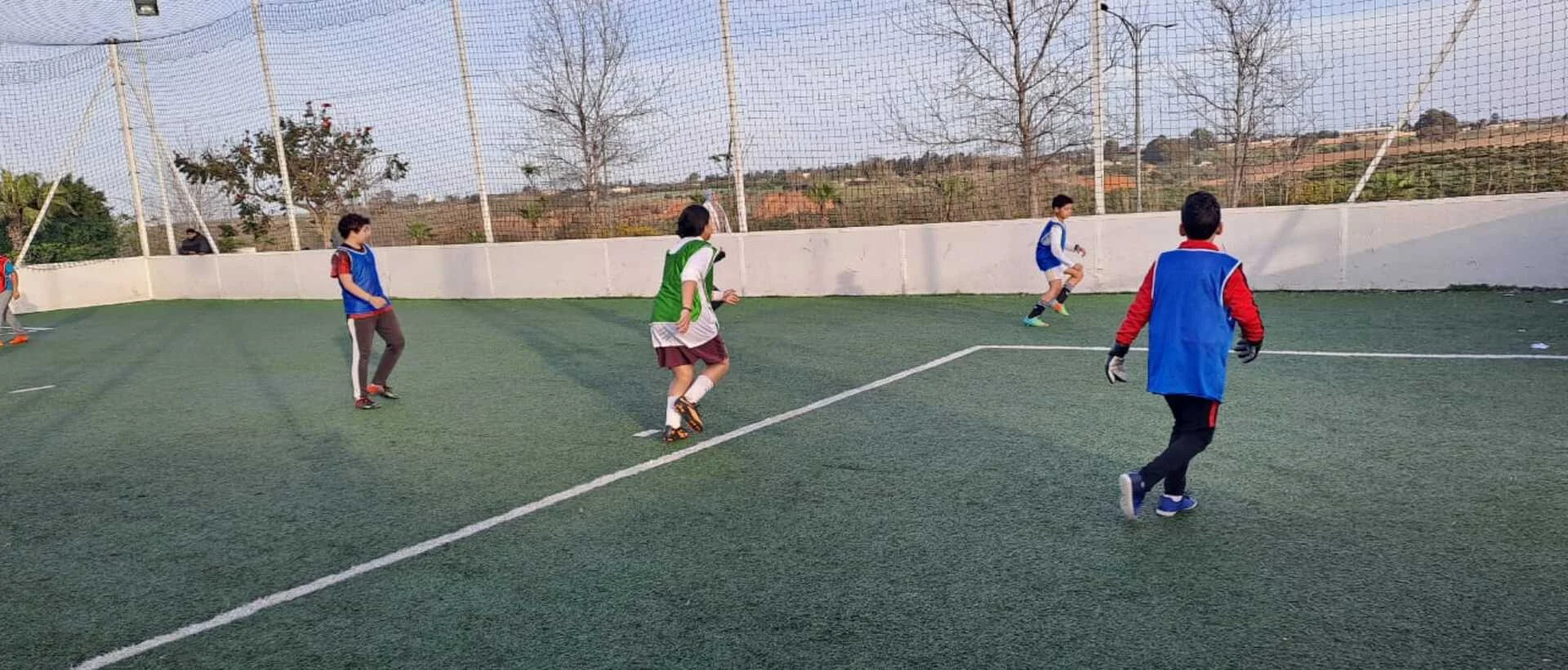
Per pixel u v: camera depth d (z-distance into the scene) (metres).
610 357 8.96
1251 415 5.47
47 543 4.43
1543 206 9.20
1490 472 4.30
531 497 4.72
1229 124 11.09
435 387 7.86
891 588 3.44
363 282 7.00
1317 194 10.64
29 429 7.02
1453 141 9.83
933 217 12.38
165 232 19.58
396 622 3.39
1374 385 6.01
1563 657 2.77
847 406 6.28
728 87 12.94
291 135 17.89
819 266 12.72
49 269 18.19
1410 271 9.84
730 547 3.91
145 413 7.41
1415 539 3.62
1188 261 3.83
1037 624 3.12
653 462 5.23
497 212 15.45
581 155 14.97
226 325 13.95
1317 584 3.29
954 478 4.64
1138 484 3.70
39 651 3.33
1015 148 12.16
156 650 3.29
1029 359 7.55
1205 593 3.28
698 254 5.47
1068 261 9.16
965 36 12.05
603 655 3.07
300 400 7.65
